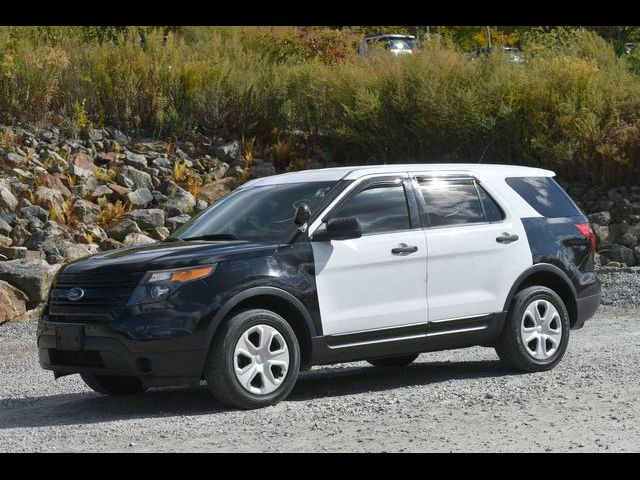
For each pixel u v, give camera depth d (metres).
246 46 26.06
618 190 19.67
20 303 14.32
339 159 21.58
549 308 9.25
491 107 21.02
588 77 20.59
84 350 7.72
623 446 6.08
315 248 8.12
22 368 11.00
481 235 8.96
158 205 18.59
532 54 22.69
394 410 7.47
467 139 20.73
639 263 18.14
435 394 8.10
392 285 8.44
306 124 22.12
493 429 6.68
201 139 21.12
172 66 21.91
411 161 21.23
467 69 21.50
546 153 20.30
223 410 7.75
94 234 17.02
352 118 21.23
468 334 8.86
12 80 19.91
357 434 6.66
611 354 10.11
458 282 8.80
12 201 17.00
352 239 8.31
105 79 21.02
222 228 8.57
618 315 13.77
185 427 7.14
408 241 8.55
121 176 18.88
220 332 7.62
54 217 17.06
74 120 20.09
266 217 8.45
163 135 21.02
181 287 7.57
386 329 8.39
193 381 7.57
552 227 9.48
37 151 19.00
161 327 7.48
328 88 22.09
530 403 7.58
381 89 21.61
